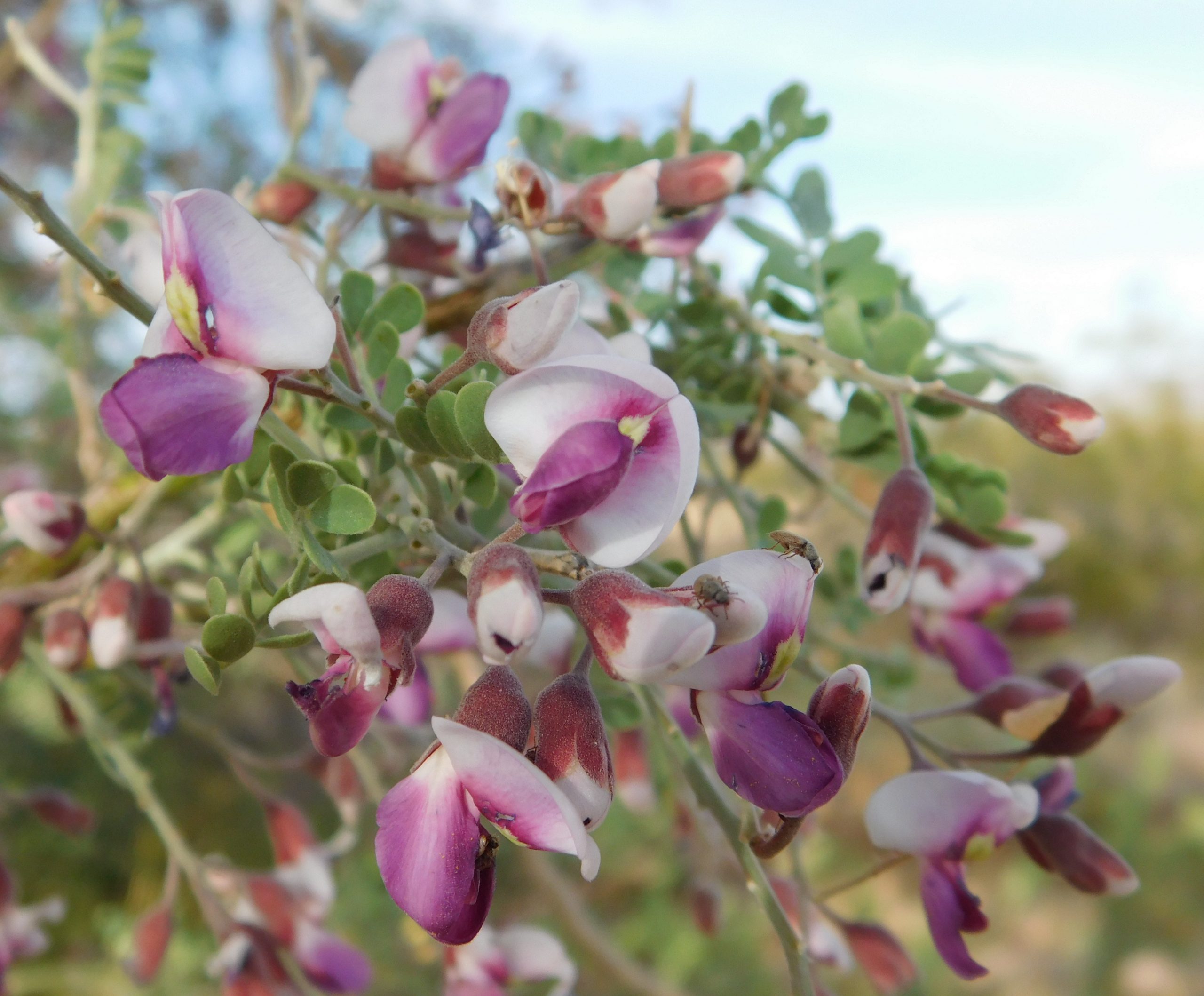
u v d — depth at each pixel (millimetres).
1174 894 512
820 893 95
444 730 59
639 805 142
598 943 179
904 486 92
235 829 375
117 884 359
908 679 127
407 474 77
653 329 117
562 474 61
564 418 63
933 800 87
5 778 325
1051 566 763
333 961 128
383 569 83
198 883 121
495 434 64
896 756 442
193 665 65
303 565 68
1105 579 758
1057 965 476
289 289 65
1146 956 486
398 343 81
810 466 119
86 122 132
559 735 64
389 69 104
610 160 118
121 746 124
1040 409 85
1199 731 666
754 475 177
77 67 323
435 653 106
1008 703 94
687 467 63
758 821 81
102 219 115
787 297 115
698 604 61
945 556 110
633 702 99
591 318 122
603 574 63
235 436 64
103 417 61
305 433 91
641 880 376
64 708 129
